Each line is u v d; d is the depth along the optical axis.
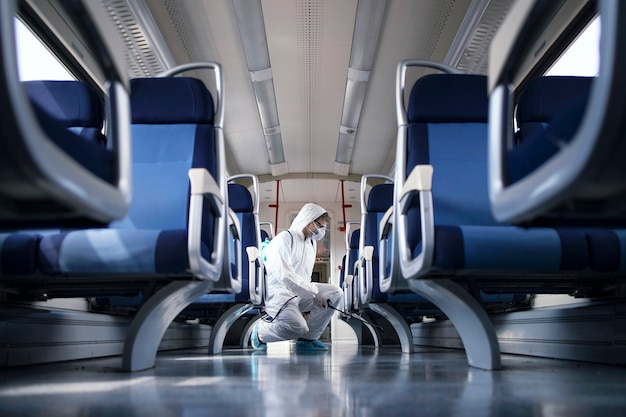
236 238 3.58
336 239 12.23
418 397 1.58
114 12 4.62
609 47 0.86
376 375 2.33
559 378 2.10
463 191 2.67
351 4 5.13
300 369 2.72
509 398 1.54
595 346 2.83
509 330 4.02
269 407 1.39
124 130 1.28
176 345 5.66
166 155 2.76
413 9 5.08
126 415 1.28
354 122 7.89
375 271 4.47
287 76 6.63
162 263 2.16
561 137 1.09
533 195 1.11
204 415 1.27
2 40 0.82
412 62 2.86
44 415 1.28
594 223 1.32
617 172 0.93
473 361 2.68
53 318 3.14
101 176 1.21
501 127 1.33
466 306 2.52
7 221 1.25
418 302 4.39
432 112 2.77
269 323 5.41
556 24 3.83
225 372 2.53
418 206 2.46
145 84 2.84
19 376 2.30
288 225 12.41
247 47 5.75
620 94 0.85
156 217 2.66
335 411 1.32
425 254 2.14
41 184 0.92
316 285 5.77
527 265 2.11
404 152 2.75
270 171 10.41
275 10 5.25
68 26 3.75
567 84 2.72
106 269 2.17
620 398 1.53
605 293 3.01
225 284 3.20
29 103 0.89
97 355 3.82
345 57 6.14
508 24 1.23
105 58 1.19
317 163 10.08
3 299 2.80
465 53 5.43
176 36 5.54
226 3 5.05
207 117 2.82
